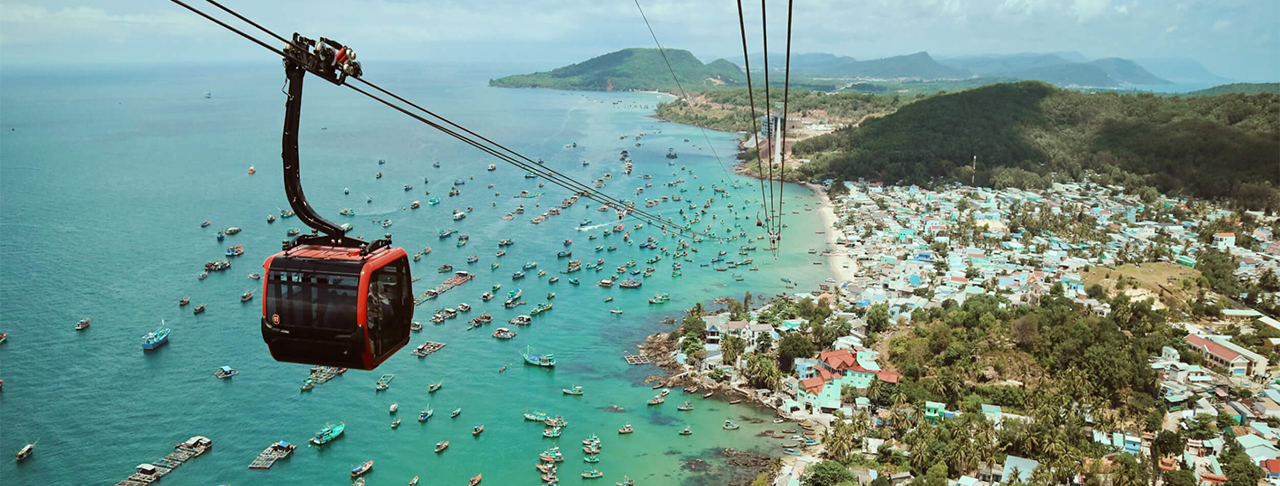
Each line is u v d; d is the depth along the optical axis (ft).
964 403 472.85
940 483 388.16
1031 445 423.64
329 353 96.17
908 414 471.62
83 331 599.16
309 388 519.19
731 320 615.16
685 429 480.64
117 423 469.16
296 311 95.81
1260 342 561.02
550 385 537.24
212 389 514.27
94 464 428.15
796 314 637.30
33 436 453.17
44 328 602.85
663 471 436.35
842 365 520.83
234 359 558.97
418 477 424.05
